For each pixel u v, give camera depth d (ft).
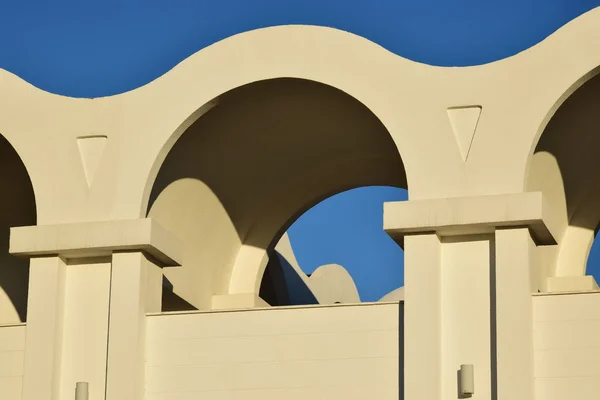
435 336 66.64
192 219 82.48
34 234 72.84
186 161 78.07
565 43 68.80
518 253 66.64
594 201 84.89
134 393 69.67
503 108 68.80
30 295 72.69
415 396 66.08
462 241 68.44
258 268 88.12
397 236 69.26
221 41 73.36
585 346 65.36
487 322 66.95
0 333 73.31
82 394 70.44
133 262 71.77
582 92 72.28
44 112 75.41
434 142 69.15
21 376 72.23
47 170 74.49
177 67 73.77
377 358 67.92
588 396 64.69
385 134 78.54
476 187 67.97
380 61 70.90
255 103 75.41
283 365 69.10
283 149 81.92
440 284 67.92
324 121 78.13
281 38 72.28
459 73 69.92
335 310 69.15
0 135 77.46
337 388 68.08
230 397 69.46
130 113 73.97
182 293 82.89
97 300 72.74
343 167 85.15
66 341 72.43
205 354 70.38
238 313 70.49
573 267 85.40
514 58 69.31
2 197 84.33
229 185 83.25
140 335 70.85
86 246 71.87
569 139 76.84
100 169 73.61
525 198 66.54
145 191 72.90
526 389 64.80
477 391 66.18
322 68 71.41
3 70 76.79
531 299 66.44
